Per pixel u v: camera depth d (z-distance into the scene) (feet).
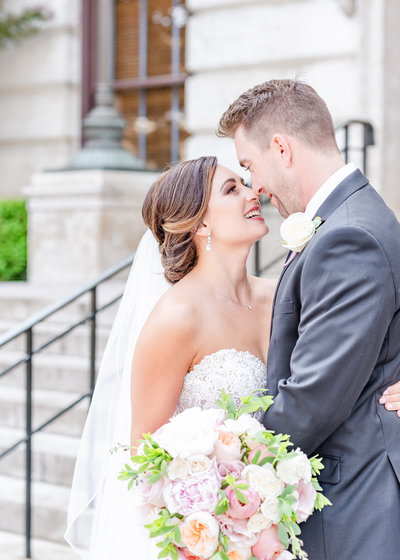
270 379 6.83
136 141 28.50
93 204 20.58
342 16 21.50
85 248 20.76
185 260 7.45
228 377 7.01
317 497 6.14
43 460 14.05
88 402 15.02
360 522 6.30
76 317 17.34
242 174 11.57
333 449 6.48
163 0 27.91
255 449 6.14
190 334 6.98
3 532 13.17
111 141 22.04
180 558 6.02
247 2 23.02
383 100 20.36
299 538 6.53
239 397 7.04
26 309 18.13
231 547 5.95
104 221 20.61
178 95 27.73
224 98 23.62
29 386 11.94
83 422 14.74
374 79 20.45
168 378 6.97
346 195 6.56
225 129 7.11
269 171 6.82
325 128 6.74
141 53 28.27
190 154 24.30
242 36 23.16
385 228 6.32
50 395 15.65
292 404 6.23
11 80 28.58
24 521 12.98
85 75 28.22
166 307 7.07
